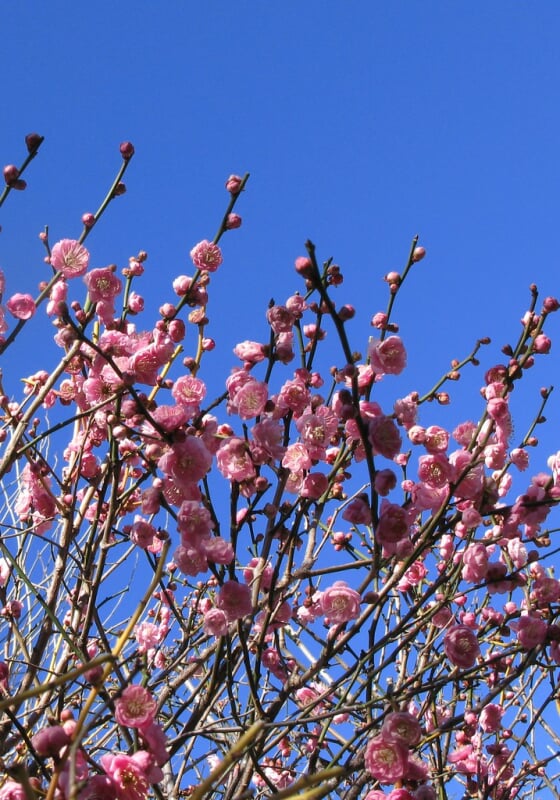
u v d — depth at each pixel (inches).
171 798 162.1
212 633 143.7
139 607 105.0
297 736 179.8
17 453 149.9
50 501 177.6
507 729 188.5
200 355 166.6
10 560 143.6
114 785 101.7
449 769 184.1
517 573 149.5
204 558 133.3
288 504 152.5
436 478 143.9
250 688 139.3
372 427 132.0
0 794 105.0
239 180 163.0
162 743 109.1
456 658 144.6
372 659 151.9
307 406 153.0
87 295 168.1
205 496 143.2
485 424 156.6
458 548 187.3
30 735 140.6
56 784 90.2
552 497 148.6
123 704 109.2
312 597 171.2
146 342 162.1
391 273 154.9
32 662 157.2
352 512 139.1
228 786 146.2
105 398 162.1
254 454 144.3
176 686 155.9
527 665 145.6
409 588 191.9
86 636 149.9
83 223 166.6
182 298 163.5
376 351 140.9
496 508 147.4
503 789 175.9
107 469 163.5
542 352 148.9
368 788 168.4
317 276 122.7
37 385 185.0
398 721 124.1
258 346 152.6
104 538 157.3
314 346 154.9
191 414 144.2
